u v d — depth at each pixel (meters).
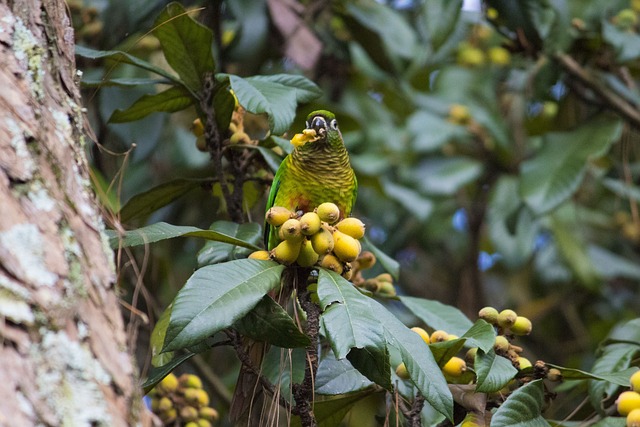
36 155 4.64
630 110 11.95
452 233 17.19
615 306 16.33
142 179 13.30
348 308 5.81
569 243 14.94
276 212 6.25
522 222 15.23
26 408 4.00
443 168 15.47
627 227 16.17
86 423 4.17
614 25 12.19
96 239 4.82
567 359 15.40
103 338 4.51
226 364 13.69
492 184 15.93
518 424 6.26
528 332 6.84
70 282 4.44
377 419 7.71
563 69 11.82
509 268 15.30
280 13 11.70
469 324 7.86
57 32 5.33
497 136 15.29
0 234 4.29
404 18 14.93
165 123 13.20
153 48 11.41
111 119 8.21
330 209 6.12
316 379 7.17
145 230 6.24
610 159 14.48
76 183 4.89
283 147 8.18
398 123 16.86
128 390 4.50
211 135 8.01
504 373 6.32
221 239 6.44
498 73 16.27
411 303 7.98
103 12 11.30
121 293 5.95
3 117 4.60
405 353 5.88
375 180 14.29
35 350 4.16
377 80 15.21
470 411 6.62
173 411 8.09
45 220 4.50
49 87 5.01
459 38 14.99
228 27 13.82
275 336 6.02
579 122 12.93
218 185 8.98
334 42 13.58
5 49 4.87
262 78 7.67
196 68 7.83
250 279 5.88
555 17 11.12
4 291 4.18
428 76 16.70
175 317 5.51
